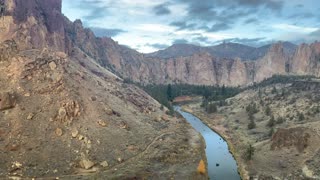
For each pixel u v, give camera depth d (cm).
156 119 17162
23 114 12250
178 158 12588
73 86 14625
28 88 13312
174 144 13912
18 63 14288
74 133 12144
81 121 12938
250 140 15462
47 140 11638
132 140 13338
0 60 14475
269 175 11250
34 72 14088
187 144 14400
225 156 13900
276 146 13188
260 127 17238
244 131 17200
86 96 14650
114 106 15800
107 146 12288
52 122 12312
